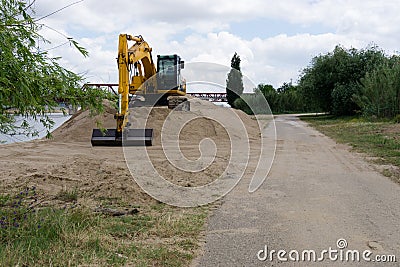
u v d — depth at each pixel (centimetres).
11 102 460
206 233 621
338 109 4138
